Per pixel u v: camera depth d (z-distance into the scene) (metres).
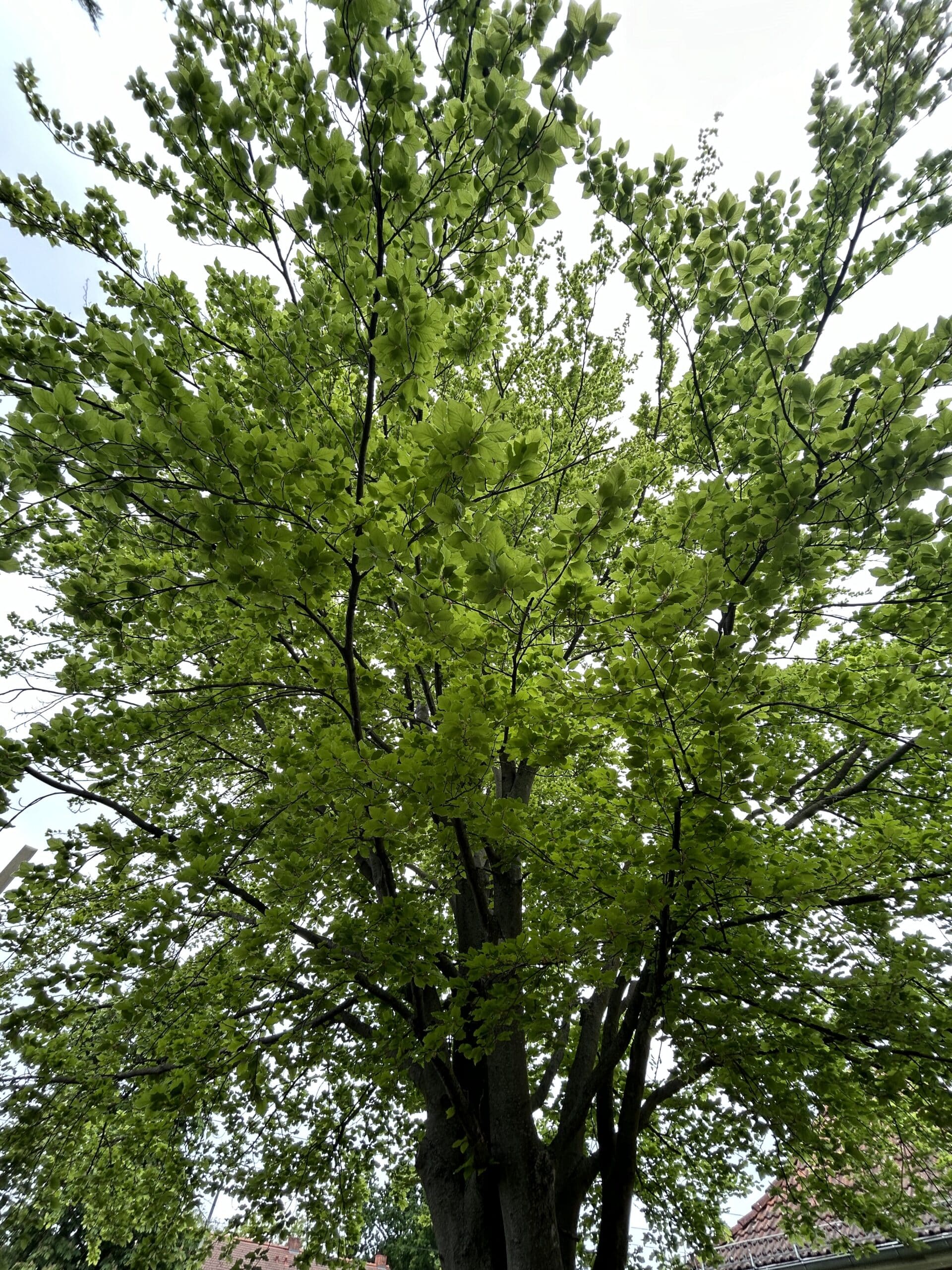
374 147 2.52
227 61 3.23
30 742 3.57
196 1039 3.81
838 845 3.99
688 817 2.97
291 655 4.38
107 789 4.18
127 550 4.21
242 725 5.07
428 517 2.62
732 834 3.02
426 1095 4.66
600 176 3.66
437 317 2.39
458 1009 3.37
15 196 3.89
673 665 2.78
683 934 3.41
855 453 3.03
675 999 3.30
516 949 3.10
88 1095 4.70
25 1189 5.05
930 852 3.30
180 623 4.37
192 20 3.19
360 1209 6.61
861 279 4.28
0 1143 4.32
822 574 3.19
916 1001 3.36
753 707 3.35
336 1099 5.86
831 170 4.01
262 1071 3.79
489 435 2.29
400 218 2.72
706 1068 4.04
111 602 3.42
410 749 3.16
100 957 3.30
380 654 4.23
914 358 2.80
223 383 4.32
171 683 4.62
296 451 2.51
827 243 4.27
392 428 3.85
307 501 2.61
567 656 4.43
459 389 5.62
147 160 3.77
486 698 2.96
